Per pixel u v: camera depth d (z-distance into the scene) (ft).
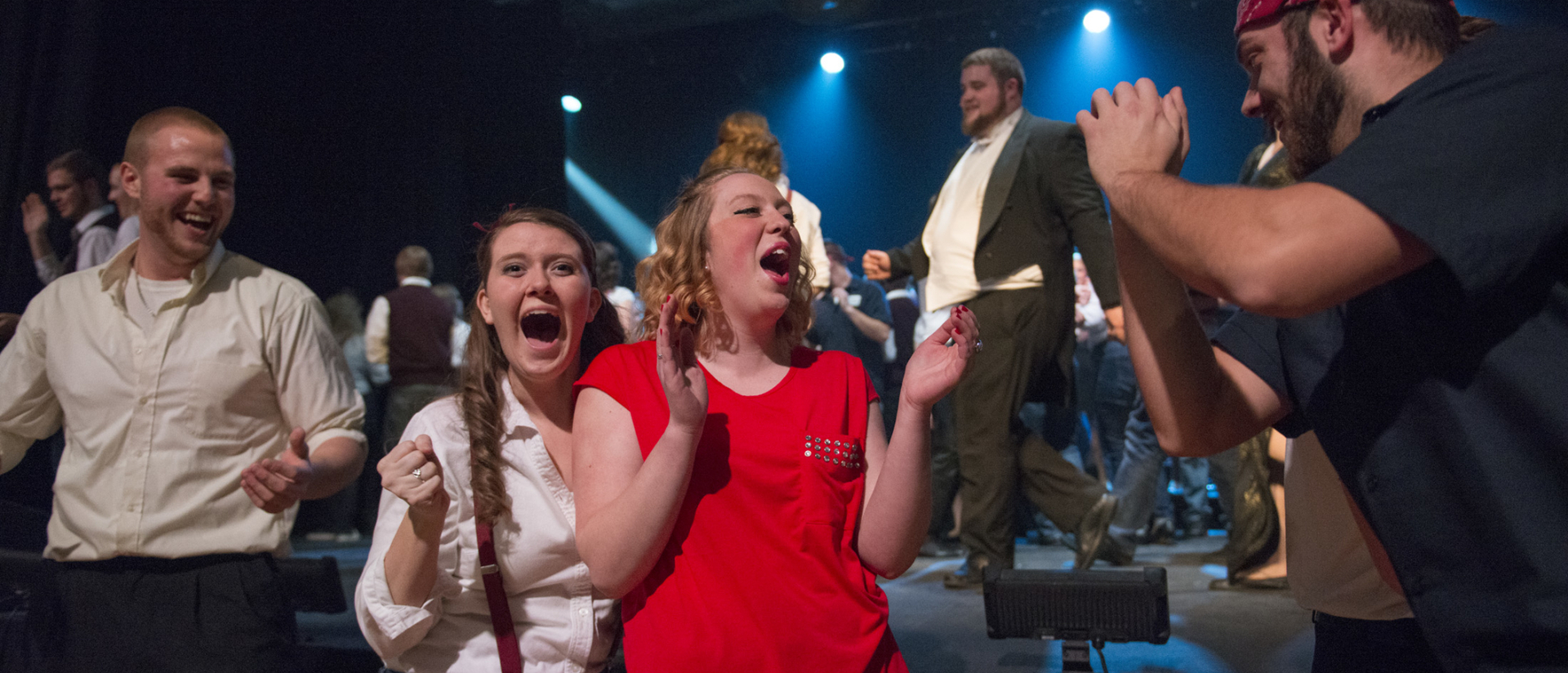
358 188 28.81
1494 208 2.84
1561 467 2.91
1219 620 9.20
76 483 6.42
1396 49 3.30
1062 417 16.05
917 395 4.18
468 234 30.35
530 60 31.99
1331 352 3.72
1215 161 40.78
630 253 47.88
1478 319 3.03
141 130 6.55
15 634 6.91
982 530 11.18
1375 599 4.47
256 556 6.57
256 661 6.33
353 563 16.28
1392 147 2.95
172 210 6.47
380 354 20.13
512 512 4.75
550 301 4.84
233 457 6.58
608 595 4.09
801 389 4.49
